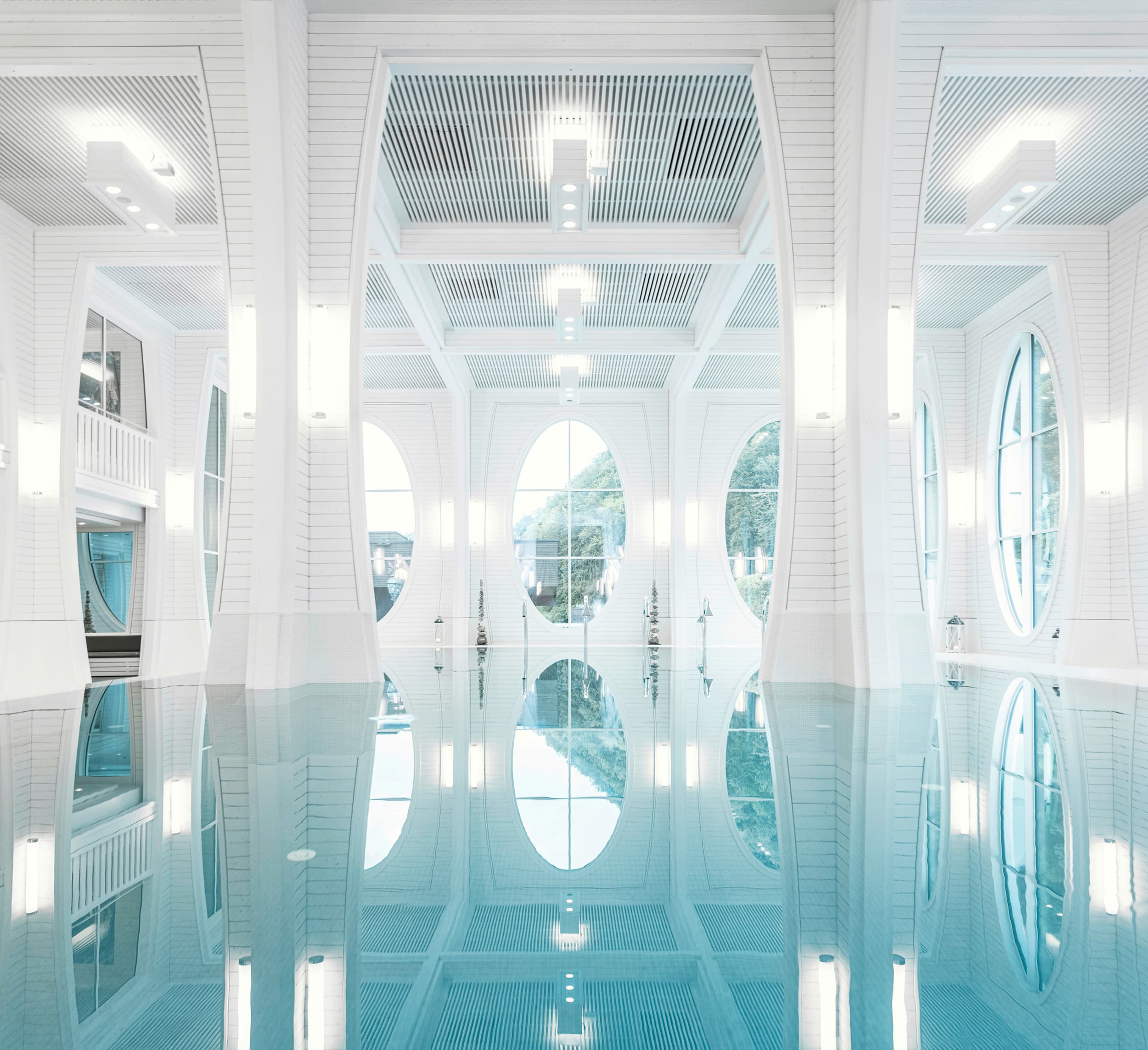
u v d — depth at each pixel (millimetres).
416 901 1837
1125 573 11203
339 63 7535
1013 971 1418
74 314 11016
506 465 18625
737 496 19766
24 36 7387
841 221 7496
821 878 2010
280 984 1383
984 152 9281
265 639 7098
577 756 3932
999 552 14641
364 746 4137
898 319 7629
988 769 3441
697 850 2275
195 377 14758
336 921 1703
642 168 9461
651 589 18469
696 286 12828
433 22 7531
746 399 18750
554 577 19328
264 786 3137
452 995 1350
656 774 3467
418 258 10883
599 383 18250
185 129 8727
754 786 3158
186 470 14586
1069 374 11578
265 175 7055
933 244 11445
